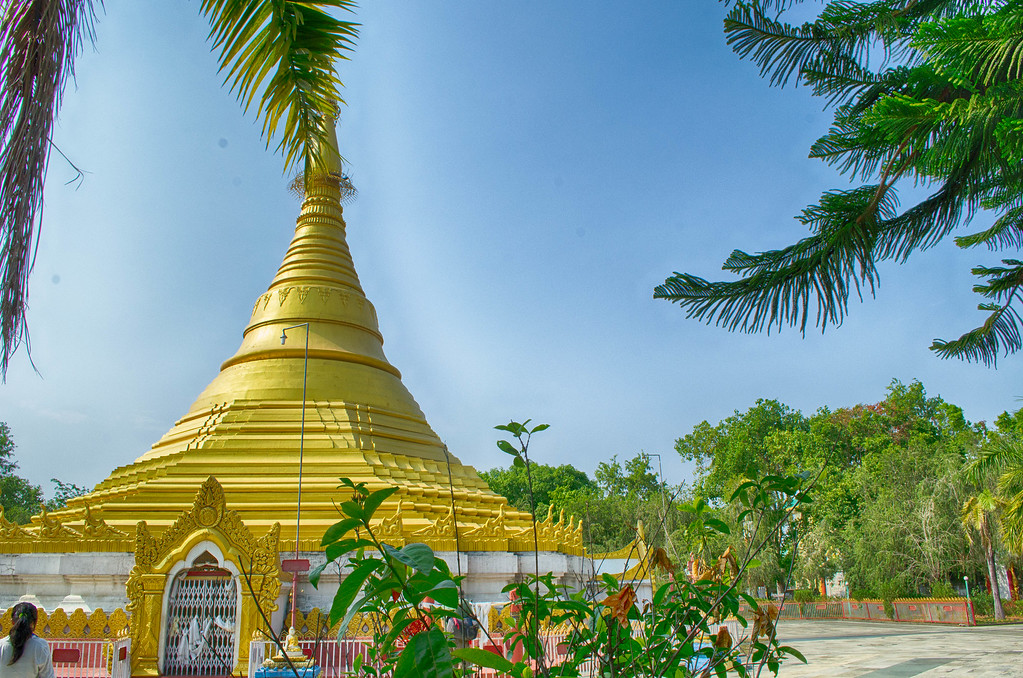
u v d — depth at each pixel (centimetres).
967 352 995
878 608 5019
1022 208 945
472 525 2669
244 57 796
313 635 2181
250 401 3170
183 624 2120
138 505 2606
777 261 770
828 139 829
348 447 2972
